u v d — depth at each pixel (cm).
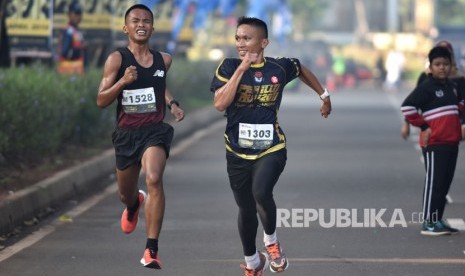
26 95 2555
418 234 1880
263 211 1434
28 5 3553
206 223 1998
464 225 1975
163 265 1628
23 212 2034
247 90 1455
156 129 1562
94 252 1736
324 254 1705
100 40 4031
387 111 5516
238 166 1466
